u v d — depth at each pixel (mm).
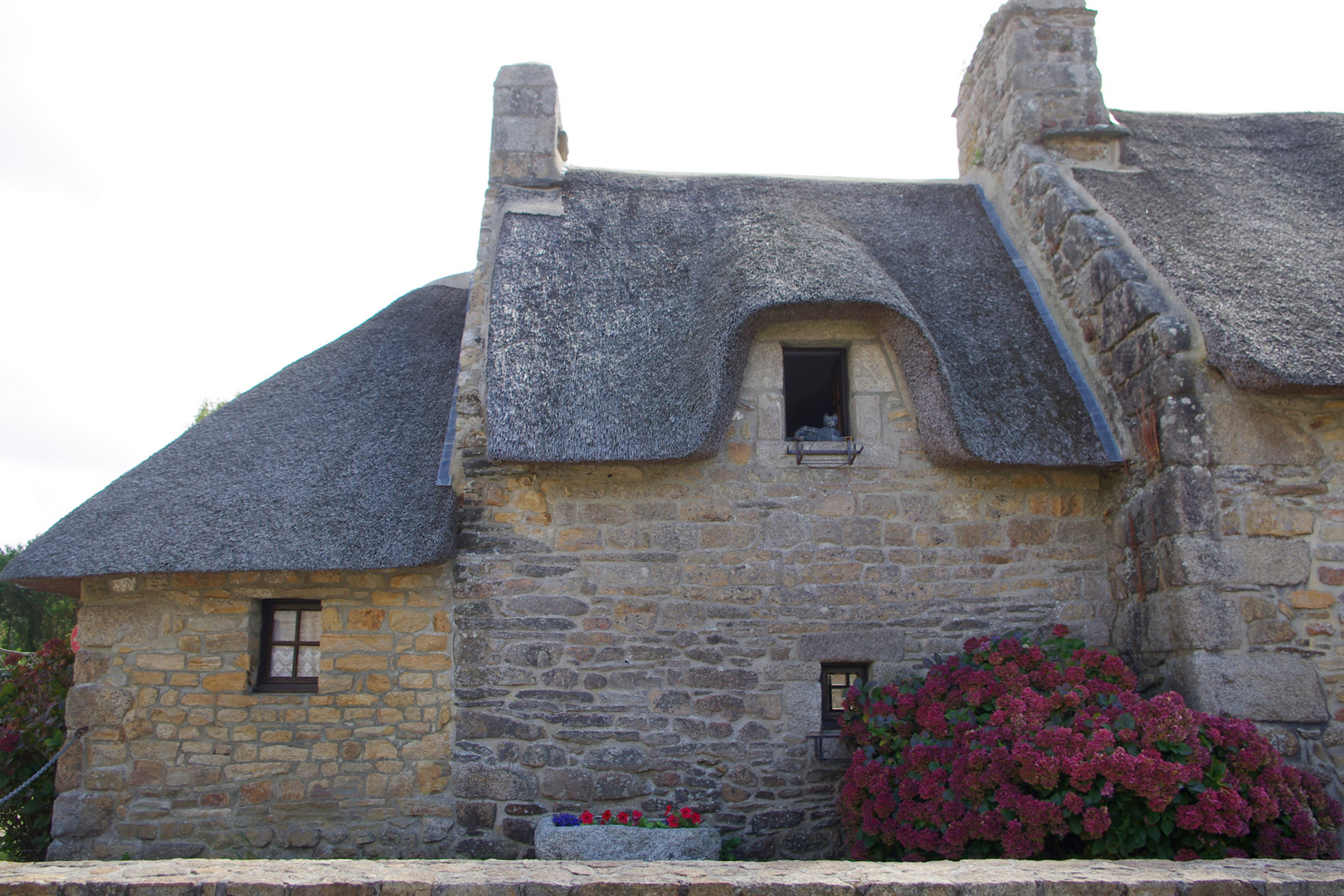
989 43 7820
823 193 7695
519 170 7230
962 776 4293
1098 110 7180
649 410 5410
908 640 5516
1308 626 4816
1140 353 5344
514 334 5723
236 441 6262
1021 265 6891
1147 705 4215
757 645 5461
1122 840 3910
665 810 5277
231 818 5344
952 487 5703
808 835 5289
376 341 7234
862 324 5840
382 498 5668
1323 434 5023
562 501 5574
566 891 2943
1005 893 2992
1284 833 4086
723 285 5734
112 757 5426
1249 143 7406
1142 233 5773
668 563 5520
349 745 5391
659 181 7512
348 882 2973
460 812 5285
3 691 6297
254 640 5613
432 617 5504
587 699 5379
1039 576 5645
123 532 5508
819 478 5664
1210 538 4875
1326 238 5883
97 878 3012
